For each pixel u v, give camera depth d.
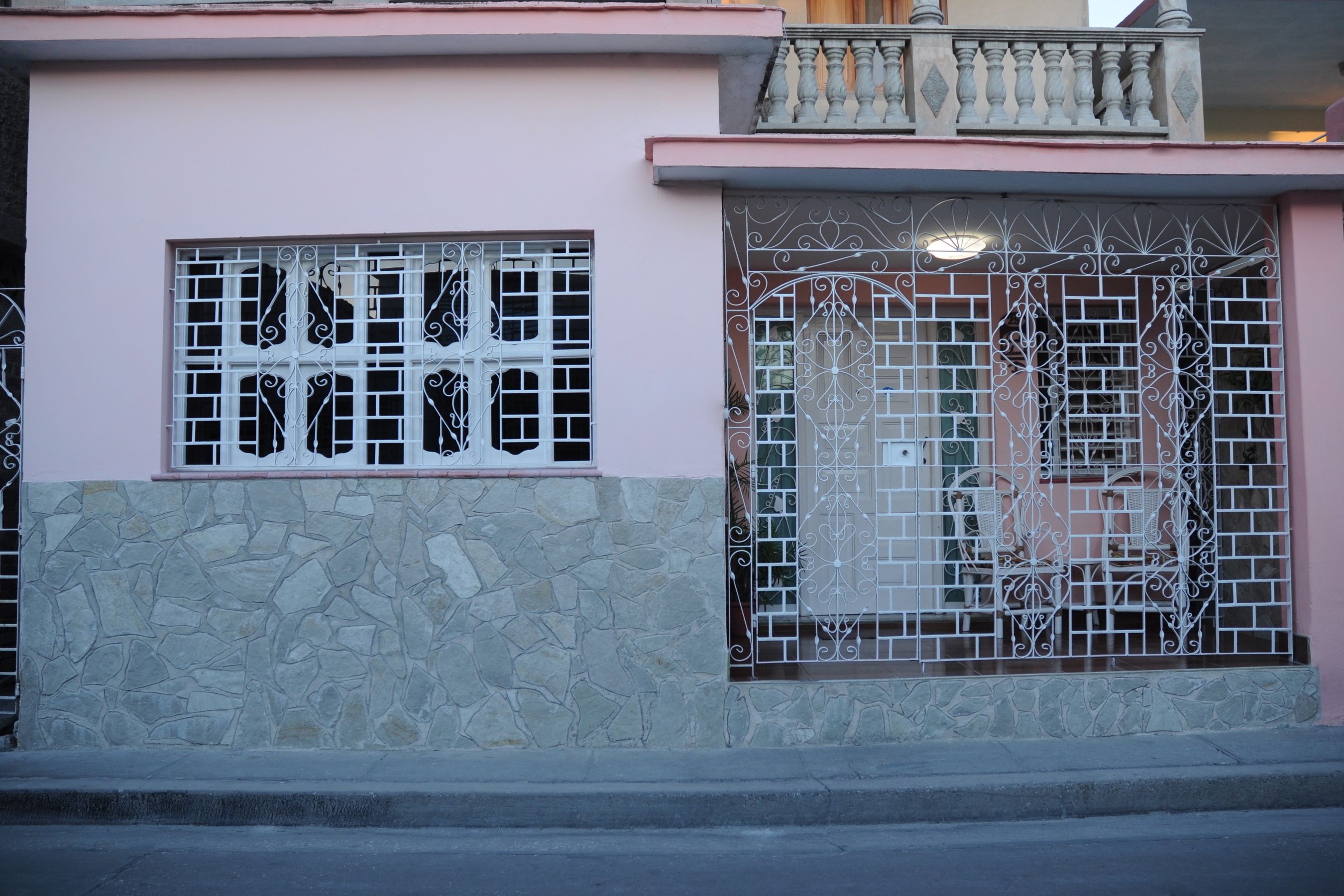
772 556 7.90
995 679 6.05
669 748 5.85
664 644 5.89
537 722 5.85
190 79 6.10
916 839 4.96
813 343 8.45
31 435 5.98
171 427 6.09
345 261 6.18
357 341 6.18
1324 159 6.03
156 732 5.86
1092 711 6.06
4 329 6.76
